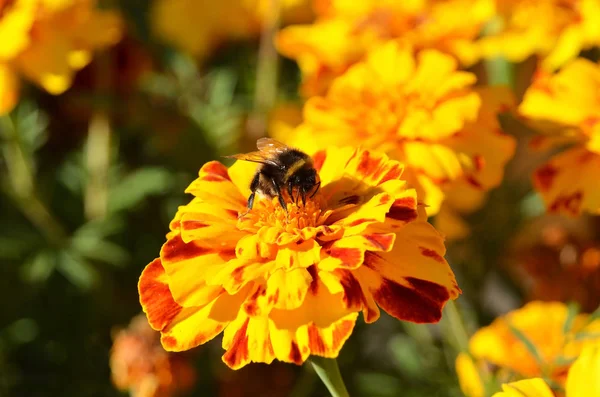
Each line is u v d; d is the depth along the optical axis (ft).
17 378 1.20
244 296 0.79
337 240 0.79
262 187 0.84
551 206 0.97
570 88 1.02
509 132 1.16
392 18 1.17
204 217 0.82
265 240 0.80
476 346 0.98
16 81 1.11
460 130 0.98
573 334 0.92
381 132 0.98
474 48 1.14
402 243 0.81
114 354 1.06
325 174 0.87
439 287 0.79
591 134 0.98
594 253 1.09
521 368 0.96
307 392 1.15
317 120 1.00
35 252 1.21
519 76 1.19
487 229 1.17
